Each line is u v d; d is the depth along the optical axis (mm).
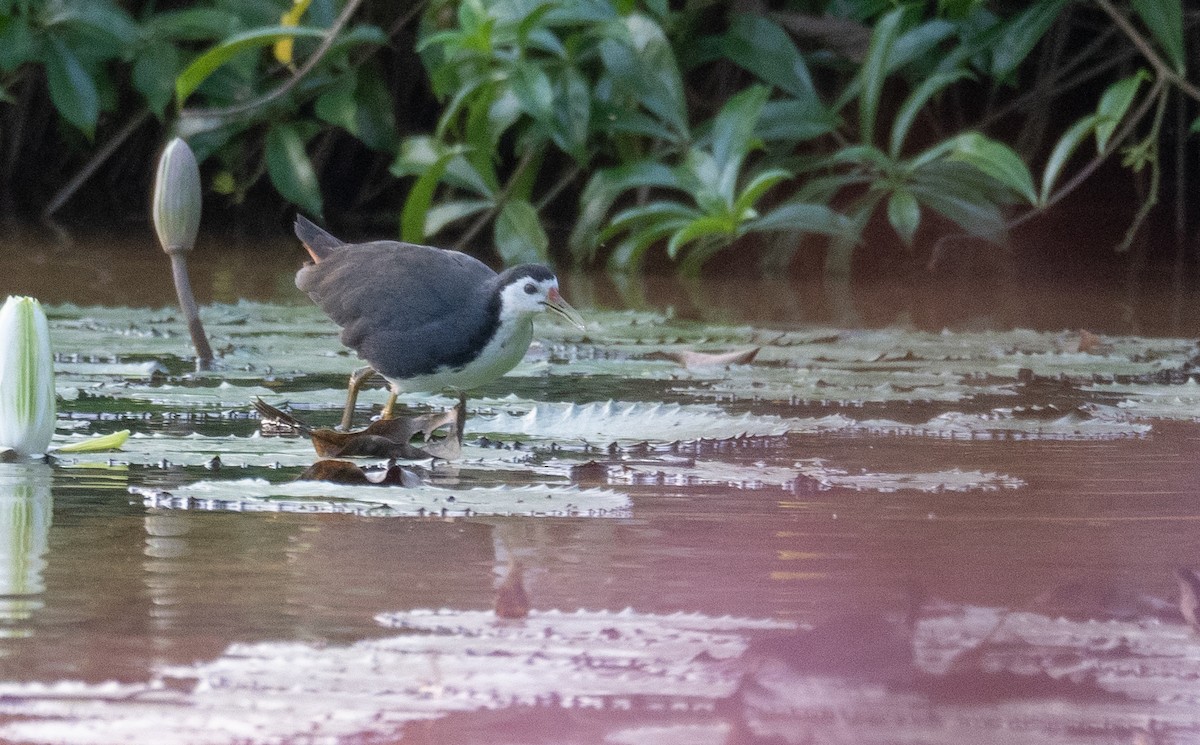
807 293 17422
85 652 4840
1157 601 5707
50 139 25250
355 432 8148
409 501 7000
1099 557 6340
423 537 6527
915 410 10297
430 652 4914
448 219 18312
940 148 17750
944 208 18312
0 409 7965
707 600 5590
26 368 7949
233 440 8477
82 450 8156
